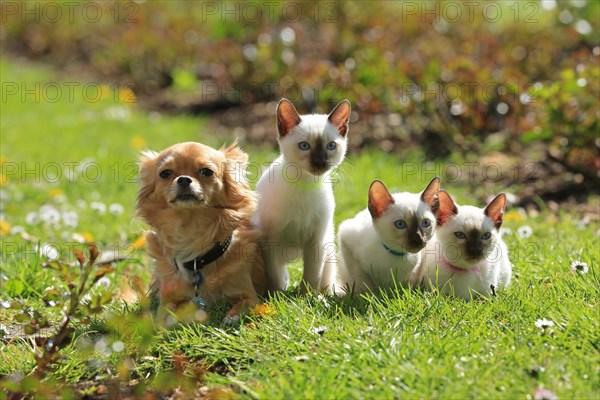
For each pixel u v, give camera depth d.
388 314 1.97
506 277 2.12
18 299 2.22
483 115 2.99
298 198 2.11
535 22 3.90
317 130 2.13
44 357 1.88
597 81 2.72
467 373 1.81
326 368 1.84
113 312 2.07
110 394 1.88
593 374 1.80
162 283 2.12
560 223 2.50
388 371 1.82
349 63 3.20
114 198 2.81
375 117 3.19
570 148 2.77
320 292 2.12
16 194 2.85
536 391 1.76
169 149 2.08
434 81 3.05
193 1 5.30
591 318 1.91
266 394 1.81
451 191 2.74
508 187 2.76
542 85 2.84
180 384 1.89
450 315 1.96
